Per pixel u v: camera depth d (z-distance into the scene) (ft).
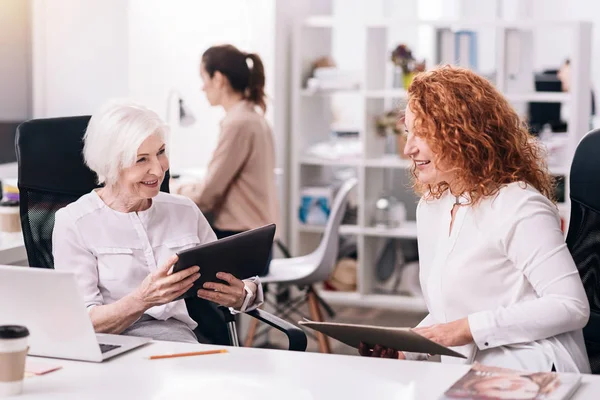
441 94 7.56
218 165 14.11
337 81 19.16
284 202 19.48
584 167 8.48
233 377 6.33
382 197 19.65
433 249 8.06
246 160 14.26
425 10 26.12
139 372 6.46
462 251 7.59
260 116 14.53
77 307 6.49
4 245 10.81
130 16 16.42
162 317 8.87
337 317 18.53
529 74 18.79
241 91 14.35
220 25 18.06
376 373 6.40
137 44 16.62
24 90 16.57
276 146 18.80
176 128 17.92
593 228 8.43
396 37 26.04
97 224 8.84
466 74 7.74
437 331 7.27
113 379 6.29
